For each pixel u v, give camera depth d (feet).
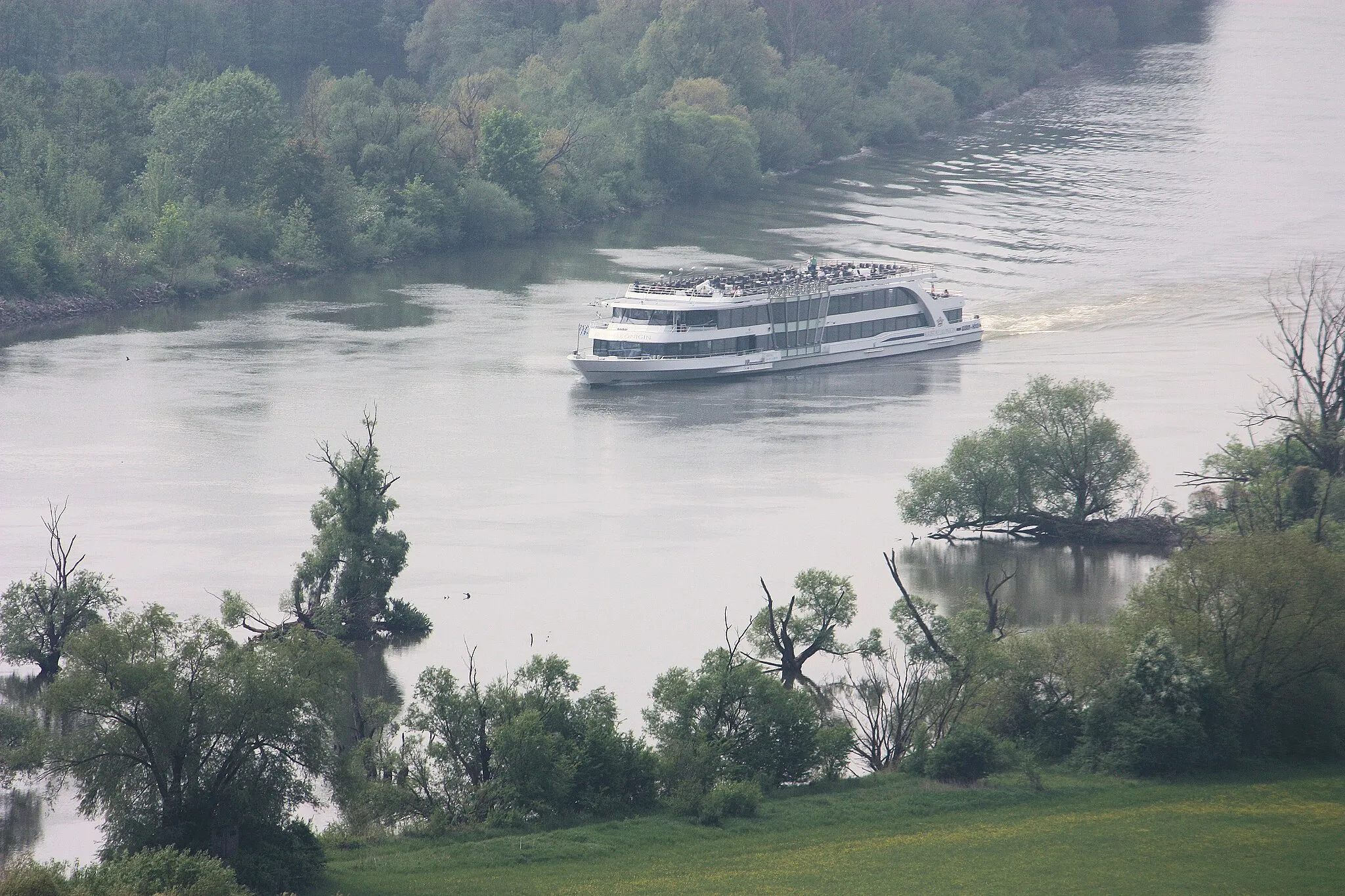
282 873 476.13
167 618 513.04
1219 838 514.27
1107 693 591.37
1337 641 588.91
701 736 570.87
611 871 494.18
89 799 495.00
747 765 570.46
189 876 445.78
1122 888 476.95
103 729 500.33
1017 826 526.98
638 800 558.15
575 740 561.84
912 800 552.00
